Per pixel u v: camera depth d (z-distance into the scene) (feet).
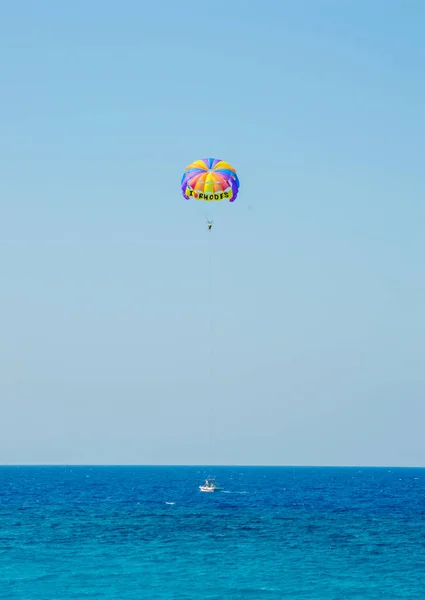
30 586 589.73
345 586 596.70
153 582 605.31
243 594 566.77
